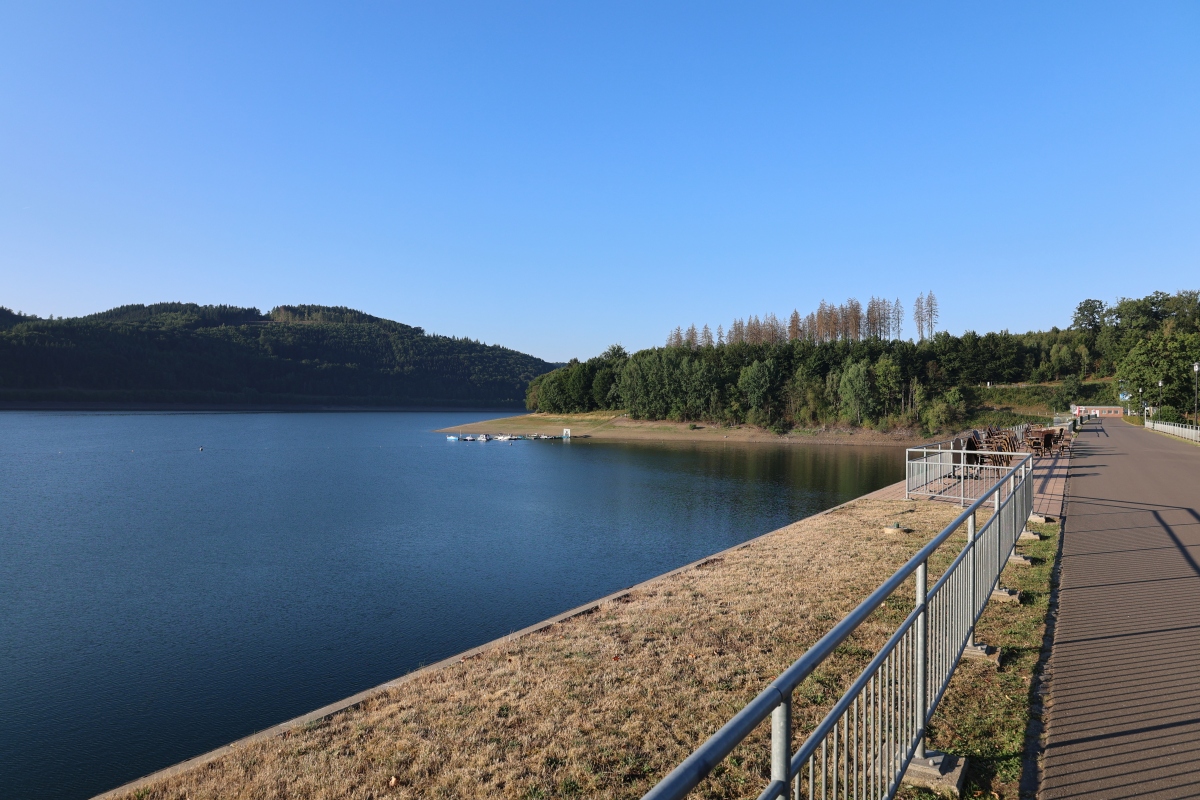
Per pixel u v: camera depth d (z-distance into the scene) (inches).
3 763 344.8
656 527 993.5
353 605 605.3
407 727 207.6
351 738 202.8
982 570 255.8
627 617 306.5
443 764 183.9
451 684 239.9
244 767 189.6
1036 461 900.0
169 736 370.9
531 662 256.1
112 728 380.5
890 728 135.9
